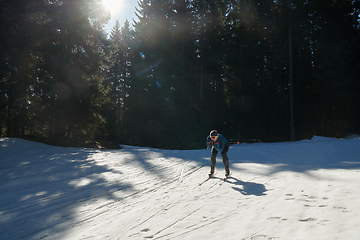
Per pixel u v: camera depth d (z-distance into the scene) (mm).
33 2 16141
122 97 42719
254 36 34125
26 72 16859
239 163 7859
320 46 28562
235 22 34594
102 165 7891
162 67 33000
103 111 22844
